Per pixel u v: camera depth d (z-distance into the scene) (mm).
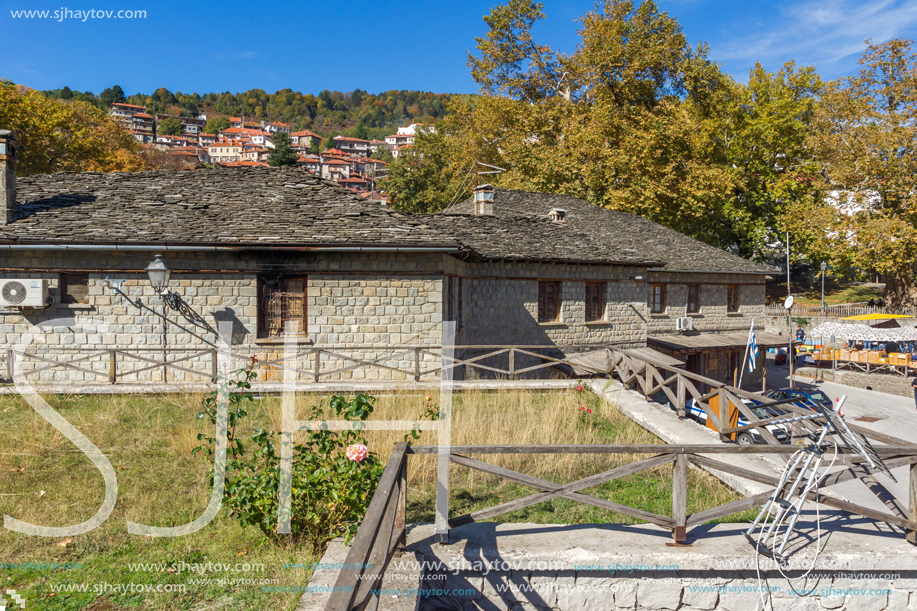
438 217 17953
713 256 24969
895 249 30859
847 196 33375
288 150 65438
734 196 40188
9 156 11953
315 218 12875
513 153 32094
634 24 35906
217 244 11586
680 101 37188
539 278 16750
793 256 41375
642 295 19453
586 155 30906
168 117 158500
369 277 12594
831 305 41625
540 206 23906
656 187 29125
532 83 37062
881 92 32781
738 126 40031
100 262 12047
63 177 14328
